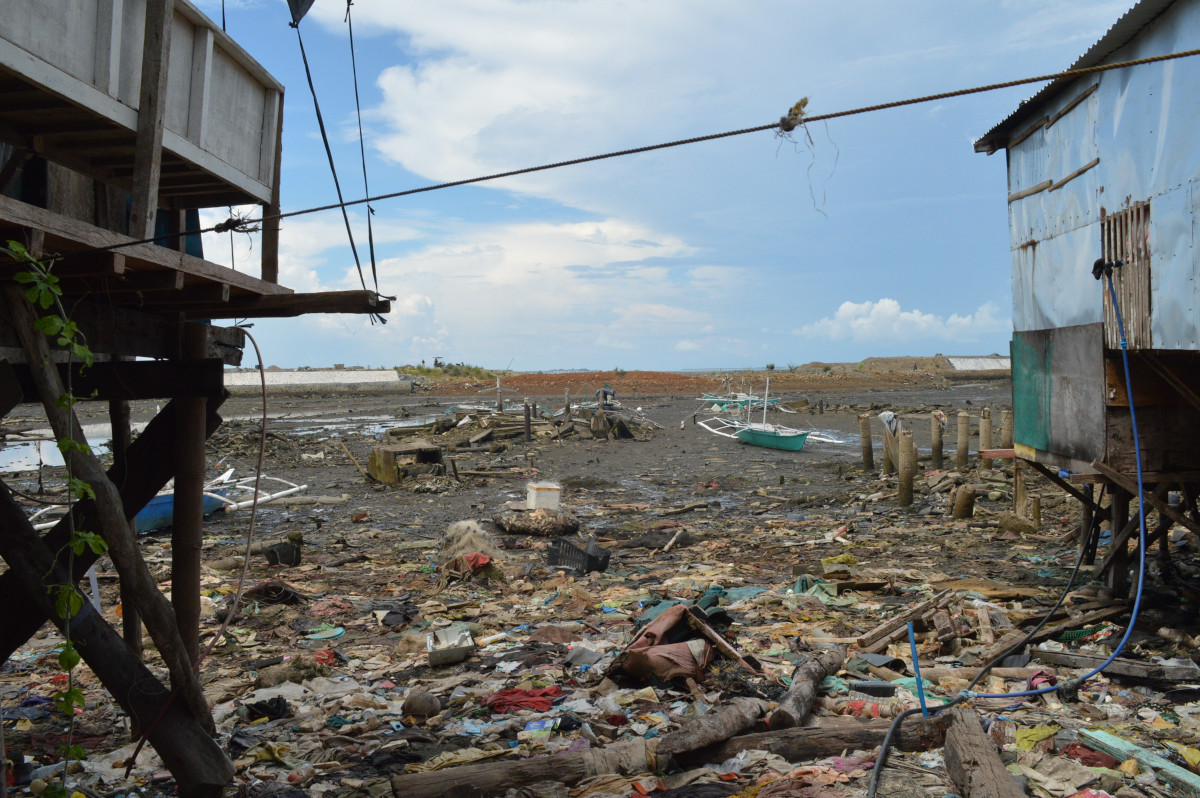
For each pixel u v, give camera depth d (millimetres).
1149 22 7328
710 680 6840
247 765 5535
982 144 11234
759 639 8258
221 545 15297
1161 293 7145
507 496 22000
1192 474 7309
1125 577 8867
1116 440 7504
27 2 3777
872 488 20625
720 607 8984
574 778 5000
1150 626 7820
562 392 77750
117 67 4383
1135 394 7449
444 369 94312
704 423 40312
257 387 72312
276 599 10672
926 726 5340
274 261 6059
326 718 6512
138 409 43812
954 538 14125
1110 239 8102
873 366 101500
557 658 8008
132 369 5168
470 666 7926
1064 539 12953
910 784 4766
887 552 13297
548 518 16500
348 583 12156
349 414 51000
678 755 5203
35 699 6941
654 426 39562
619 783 4883
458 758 5379
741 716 5535
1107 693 6359
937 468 22141
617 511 19406
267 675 7547
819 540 14727
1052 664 7055
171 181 5531
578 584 11727
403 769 5355
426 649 8445
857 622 8969
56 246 3684
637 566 13125
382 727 6297
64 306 4418
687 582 11367
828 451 31500
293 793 5066
